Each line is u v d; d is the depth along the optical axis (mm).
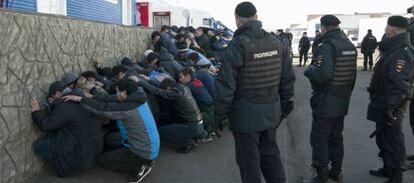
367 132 6449
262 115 3254
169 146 5598
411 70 3818
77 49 5621
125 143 4406
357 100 9484
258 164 3322
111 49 7102
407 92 3854
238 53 3111
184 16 19016
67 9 8430
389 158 4109
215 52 9328
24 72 4223
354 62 3986
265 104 3270
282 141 5961
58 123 4199
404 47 3834
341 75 3918
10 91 3988
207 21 22172
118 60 7480
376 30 29484
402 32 3875
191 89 5707
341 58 3877
